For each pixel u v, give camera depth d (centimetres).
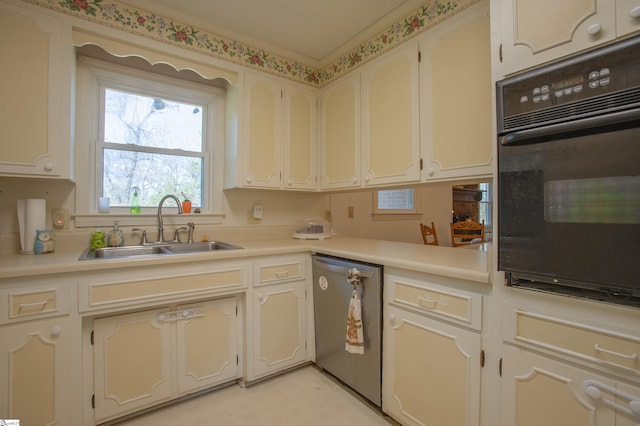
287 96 236
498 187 108
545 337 100
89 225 186
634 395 83
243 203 244
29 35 147
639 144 80
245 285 181
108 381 147
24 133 145
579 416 92
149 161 212
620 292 84
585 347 91
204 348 174
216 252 171
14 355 122
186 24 194
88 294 137
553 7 98
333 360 189
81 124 184
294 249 199
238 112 213
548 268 96
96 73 190
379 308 158
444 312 130
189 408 167
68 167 156
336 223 296
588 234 88
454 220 502
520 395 105
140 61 200
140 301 149
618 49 83
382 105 198
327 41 219
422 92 174
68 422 133
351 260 178
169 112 220
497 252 108
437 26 167
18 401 123
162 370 161
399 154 186
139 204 207
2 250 163
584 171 89
